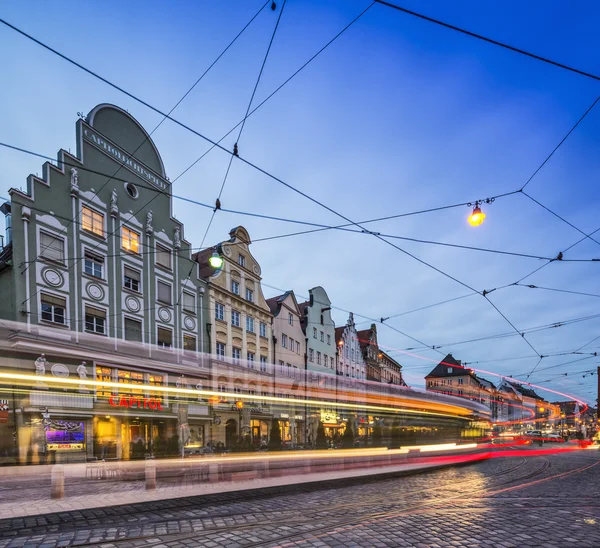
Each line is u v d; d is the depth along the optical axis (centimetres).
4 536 662
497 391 9788
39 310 1905
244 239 3334
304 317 4031
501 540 636
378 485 1248
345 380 4191
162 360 2462
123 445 2153
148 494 1016
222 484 1188
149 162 2598
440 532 679
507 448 3944
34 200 1958
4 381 1747
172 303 2616
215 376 2798
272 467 1558
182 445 2102
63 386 1930
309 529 695
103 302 2206
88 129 2250
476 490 1152
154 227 2577
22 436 1753
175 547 604
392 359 6253
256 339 3266
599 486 1251
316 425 3666
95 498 962
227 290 3036
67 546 609
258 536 655
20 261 1869
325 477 1355
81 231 2145
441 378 7844
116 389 2161
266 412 3178
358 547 600
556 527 717
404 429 2695
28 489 1140
